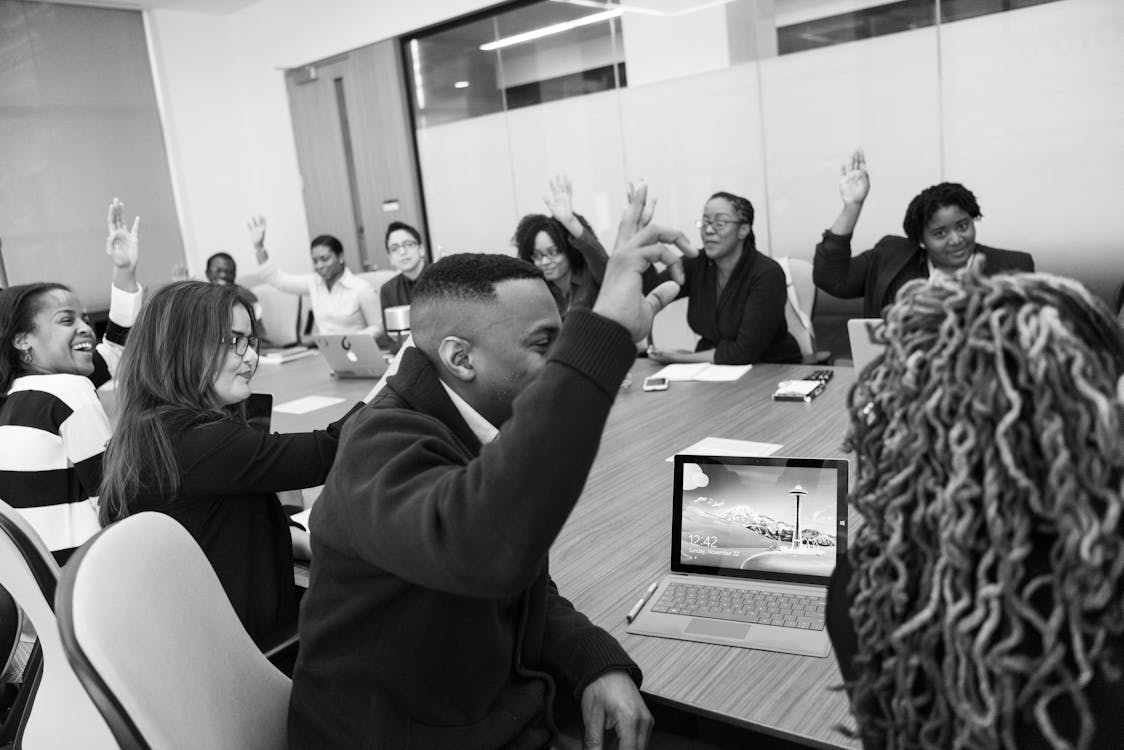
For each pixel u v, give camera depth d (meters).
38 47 6.52
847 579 0.82
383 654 1.11
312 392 3.75
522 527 0.86
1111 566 0.57
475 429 1.19
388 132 6.67
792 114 4.86
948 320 0.64
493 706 1.22
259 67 7.43
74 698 1.57
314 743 1.18
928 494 0.66
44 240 6.64
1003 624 0.62
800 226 4.98
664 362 3.69
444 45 6.26
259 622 1.72
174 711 1.07
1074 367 0.57
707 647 1.34
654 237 0.96
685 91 5.20
